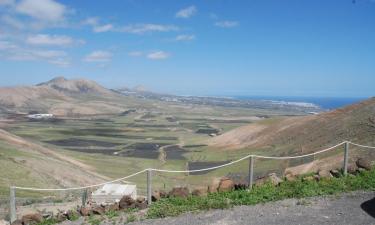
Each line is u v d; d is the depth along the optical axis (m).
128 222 13.10
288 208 12.76
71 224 13.96
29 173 52.88
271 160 61.06
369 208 12.36
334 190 14.23
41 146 90.94
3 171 51.12
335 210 12.33
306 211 12.37
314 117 84.62
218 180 16.33
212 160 83.00
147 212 13.73
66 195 38.38
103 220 13.75
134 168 77.62
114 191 27.77
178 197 14.76
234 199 13.97
